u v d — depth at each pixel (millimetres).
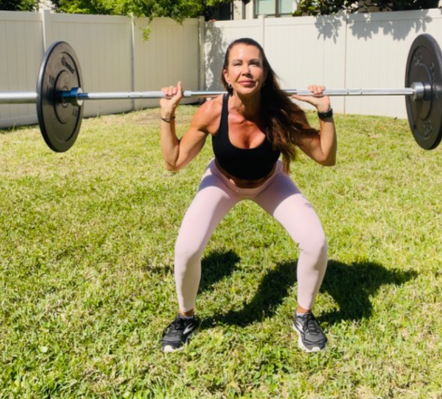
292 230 3023
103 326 3246
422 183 6117
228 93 2980
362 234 4637
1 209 5266
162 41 12562
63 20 10617
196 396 2658
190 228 2973
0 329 3244
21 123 10258
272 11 14695
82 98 3465
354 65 11148
